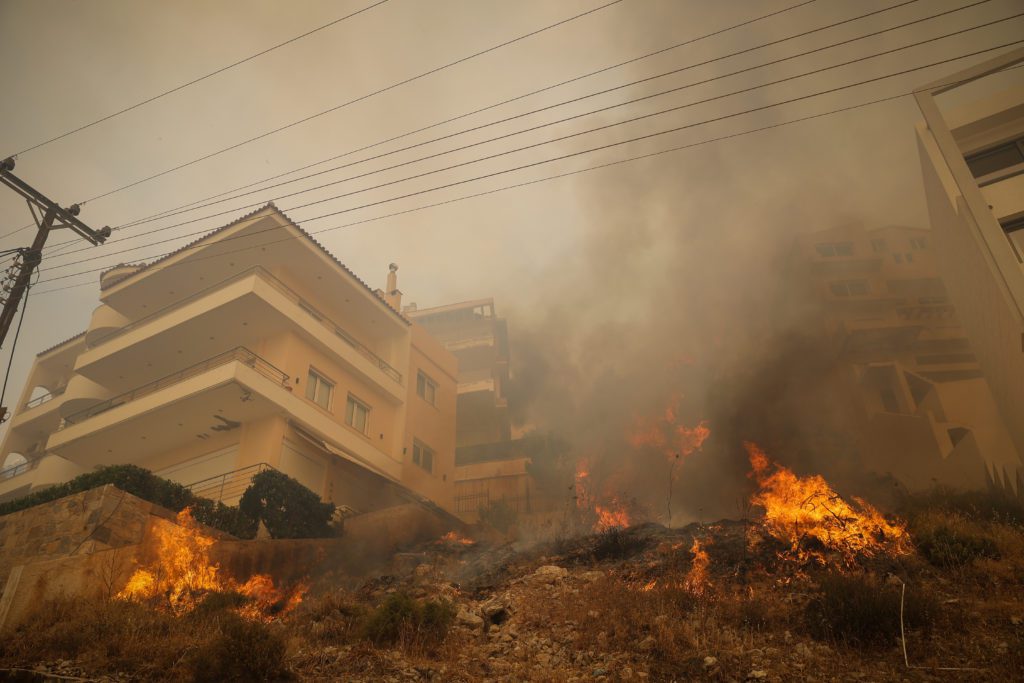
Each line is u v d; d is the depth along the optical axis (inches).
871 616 421.1
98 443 1040.8
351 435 1045.8
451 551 828.6
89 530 618.8
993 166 824.9
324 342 1060.5
